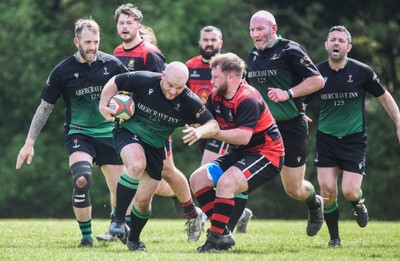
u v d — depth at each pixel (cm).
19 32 7962
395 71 8631
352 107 3042
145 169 2478
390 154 7756
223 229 2436
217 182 2469
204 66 3700
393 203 7744
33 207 7950
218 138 2398
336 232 2923
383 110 7775
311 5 8638
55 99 2761
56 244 2775
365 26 8525
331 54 3031
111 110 2431
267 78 2952
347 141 3025
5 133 8112
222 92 2441
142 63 3175
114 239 2922
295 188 3009
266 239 3084
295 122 2955
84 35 2700
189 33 8019
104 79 2762
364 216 3178
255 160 2469
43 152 7900
